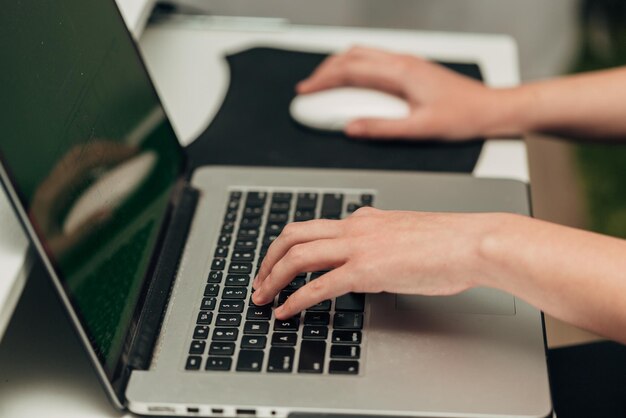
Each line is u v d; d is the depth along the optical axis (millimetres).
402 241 618
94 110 646
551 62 1647
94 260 591
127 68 718
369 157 805
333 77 854
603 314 584
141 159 699
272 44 952
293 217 729
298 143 826
